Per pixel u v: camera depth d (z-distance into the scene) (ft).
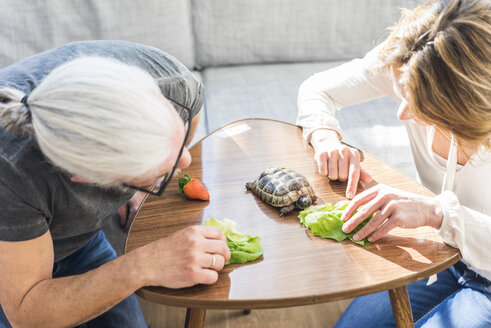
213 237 2.87
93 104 2.20
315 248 3.08
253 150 3.96
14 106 2.36
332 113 4.16
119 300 2.75
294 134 4.14
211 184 3.61
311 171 3.73
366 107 5.67
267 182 3.40
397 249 3.06
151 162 2.31
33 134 2.41
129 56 3.02
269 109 5.67
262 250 3.05
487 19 2.68
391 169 3.72
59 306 2.68
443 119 2.85
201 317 3.16
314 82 4.33
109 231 5.02
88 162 2.25
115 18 5.87
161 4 5.98
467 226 3.06
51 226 2.89
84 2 5.73
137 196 4.58
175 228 3.25
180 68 3.27
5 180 2.48
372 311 3.95
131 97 2.26
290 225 3.26
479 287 3.63
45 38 5.75
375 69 3.32
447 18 2.77
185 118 2.91
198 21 6.40
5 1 5.51
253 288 2.82
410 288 4.02
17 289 2.71
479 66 2.65
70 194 2.70
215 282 2.86
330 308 5.13
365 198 3.21
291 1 6.30
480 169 3.37
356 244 3.10
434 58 2.73
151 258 2.75
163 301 2.78
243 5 6.28
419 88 2.81
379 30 6.55
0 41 5.61
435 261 2.97
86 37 5.89
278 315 5.06
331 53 6.68
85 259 3.94
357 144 5.19
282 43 6.55
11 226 2.55
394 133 5.31
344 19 6.44
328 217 3.17
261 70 6.54
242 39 6.51
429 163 3.75
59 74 2.31
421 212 3.10
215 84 6.22
